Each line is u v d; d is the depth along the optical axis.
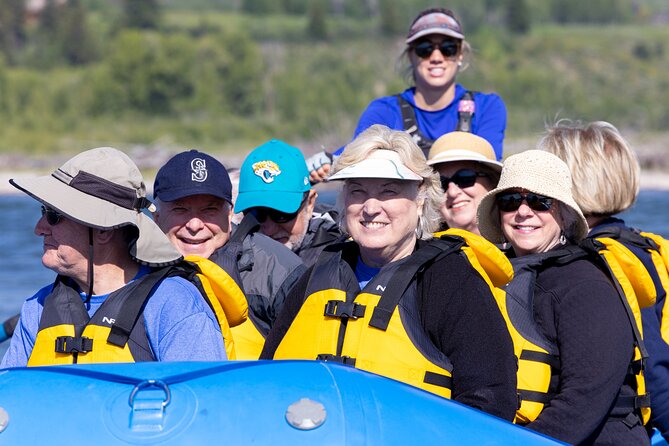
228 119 199.88
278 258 13.00
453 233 9.91
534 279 10.27
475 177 14.07
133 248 9.31
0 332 16.81
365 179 9.85
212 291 9.76
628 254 10.45
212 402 7.21
